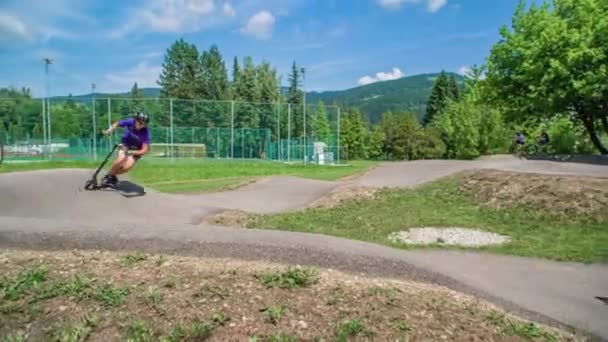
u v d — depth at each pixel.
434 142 52.44
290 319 3.25
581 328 3.96
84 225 5.34
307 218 9.25
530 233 8.05
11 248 4.64
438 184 12.48
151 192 9.71
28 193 8.33
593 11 18.67
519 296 4.71
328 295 3.67
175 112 33.50
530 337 3.57
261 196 11.73
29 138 30.59
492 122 35.81
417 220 9.09
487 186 11.20
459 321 3.58
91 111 30.23
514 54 20.89
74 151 29.98
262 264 4.34
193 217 8.51
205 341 2.96
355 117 60.97
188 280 3.76
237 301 3.43
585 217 8.65
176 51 69.94
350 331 3.16
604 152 21.12
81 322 3.09
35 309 3.22
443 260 6.28
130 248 4.70
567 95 18.80
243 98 58.81
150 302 3.34
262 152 35.50
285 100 62.62
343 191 11.74
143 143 9.04
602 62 17.84
